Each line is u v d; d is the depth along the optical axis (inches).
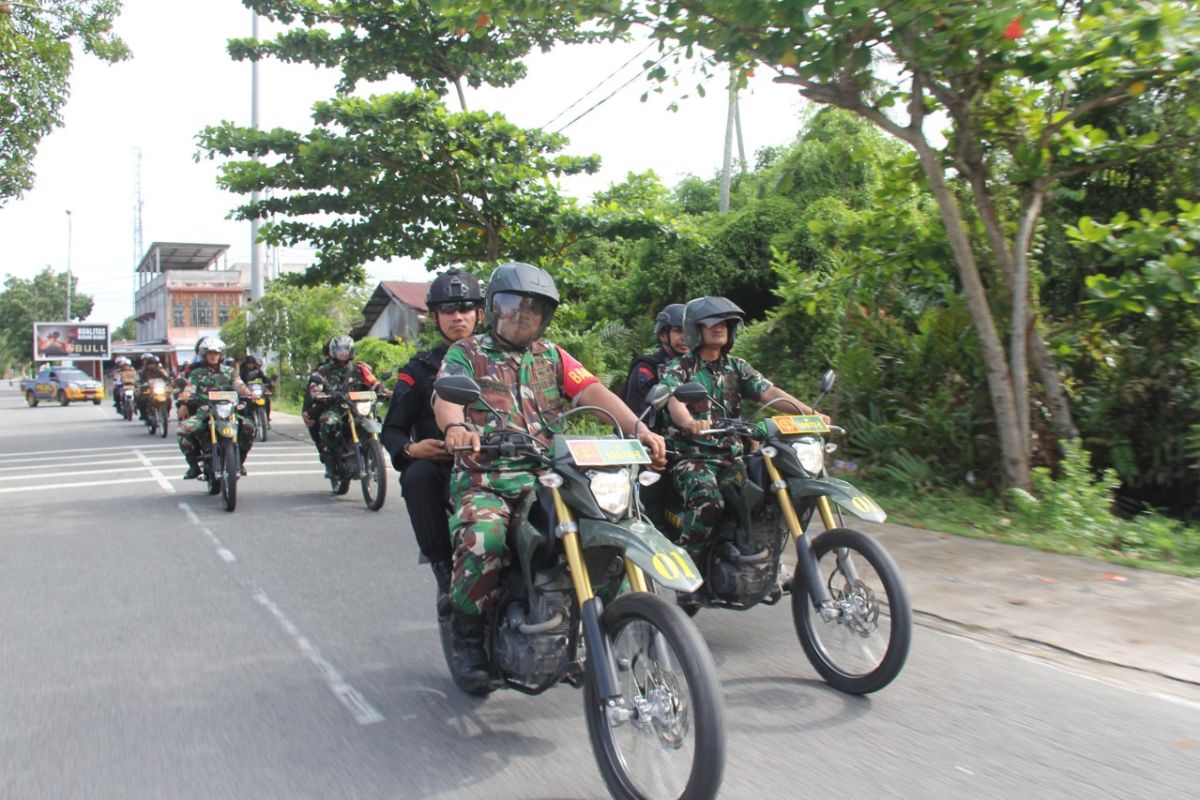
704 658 122.0
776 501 189.3
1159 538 289.1
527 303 159.9
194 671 197.9
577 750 156.6
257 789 143.6
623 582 161.3
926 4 276.5
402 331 1384.1
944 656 200.2
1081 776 144.3
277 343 1232.8
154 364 878.4
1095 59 304.5
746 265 660.1
